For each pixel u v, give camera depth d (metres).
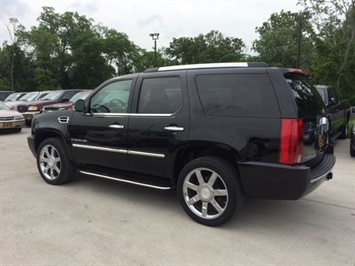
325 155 4.44
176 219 4.09
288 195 3.45
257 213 4.28
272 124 3.43
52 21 48.94
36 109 13.83
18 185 5.45
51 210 4.35
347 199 4.81
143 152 4.29
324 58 13.77
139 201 4.72
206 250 3.32
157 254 3.24
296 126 3.35
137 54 53.16
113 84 4.75
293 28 44.22
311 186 3.59
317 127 3.90
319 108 4.11
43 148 5.53
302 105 3.59
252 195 3.64
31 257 3.16
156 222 4.00
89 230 3.76
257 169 3.49
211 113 3.79
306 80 4.17
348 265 3.04
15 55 45.91
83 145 4.96
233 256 3.21
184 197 4.02
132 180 4.55
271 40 44.12
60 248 3.34
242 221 4.03
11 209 4.37
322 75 13.17
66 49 49.94
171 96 4.13
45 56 43.44
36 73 44.19
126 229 3.79
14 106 14.33
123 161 4.55
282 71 3.57
